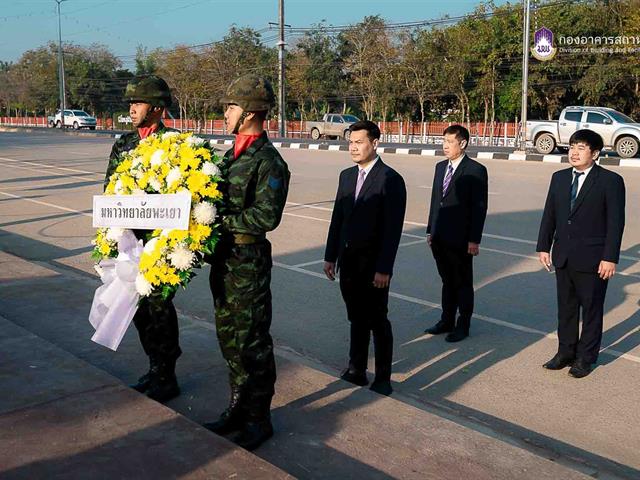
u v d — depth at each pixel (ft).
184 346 15.35
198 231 9.67
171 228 9.83
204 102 181.78
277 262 26.43
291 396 12.73
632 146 70.49
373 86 145.38
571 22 117.70
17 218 35.91
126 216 10.45
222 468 9.30
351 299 14.30
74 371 12.85
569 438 12.88
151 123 12.28
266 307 10.31
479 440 11.11
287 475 9.16
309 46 166.20
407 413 12.07
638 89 114.11
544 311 20.56
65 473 9.10
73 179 53.36
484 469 10.16
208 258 10.30
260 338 10.33
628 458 12.16
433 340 18.19
